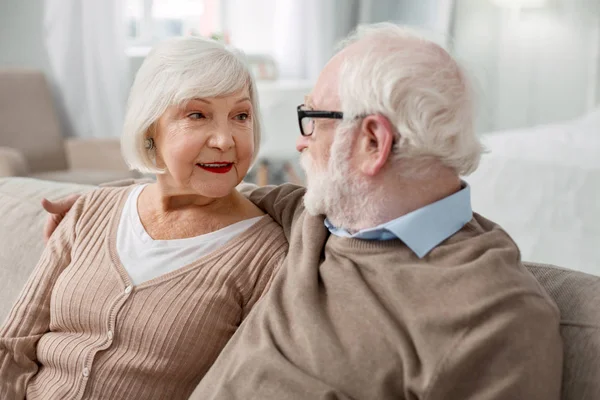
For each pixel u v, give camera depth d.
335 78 1.09
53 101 3.79
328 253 1.11
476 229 1.07
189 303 1.17
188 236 1.26
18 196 1.65
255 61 4.27
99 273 1.26
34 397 1.27
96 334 1.24
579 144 2.91
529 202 2.57
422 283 0.98
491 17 4.68
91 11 3.77
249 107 1.25
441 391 0.91
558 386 0.94
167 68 1.20
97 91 3.86
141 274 1.23
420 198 1.06
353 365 0.97
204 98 1.19
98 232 1.33
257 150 1.33
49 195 1.62
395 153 1.04
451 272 0.97
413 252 1.03
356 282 1.03
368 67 1.04
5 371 1.29
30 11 3.77
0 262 1.56
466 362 0.91
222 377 1.06
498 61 4.73
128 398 1.17
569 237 2.42
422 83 1.02
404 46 1.05
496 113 4.81
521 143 2.96
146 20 4.23
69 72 3.83
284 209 1.29
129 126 1.24
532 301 0.94
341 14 4.82
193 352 1.16
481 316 0.92
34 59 3.84
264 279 1.20
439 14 4.69
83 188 1.62
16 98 3.48
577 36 4.42
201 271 1.21
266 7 4.67
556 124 3.69
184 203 1.30
